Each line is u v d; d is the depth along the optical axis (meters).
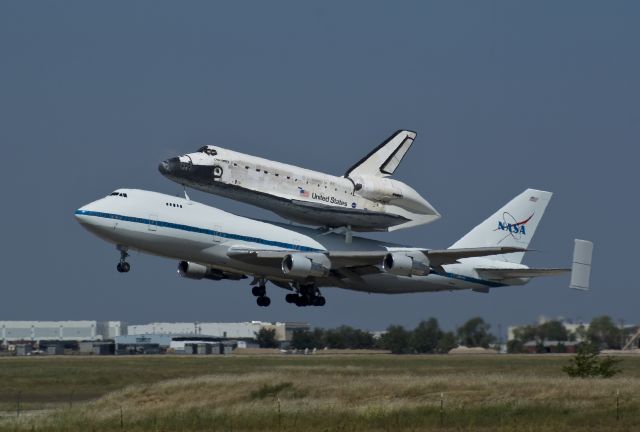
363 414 127.00
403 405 132.38
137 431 120.00
